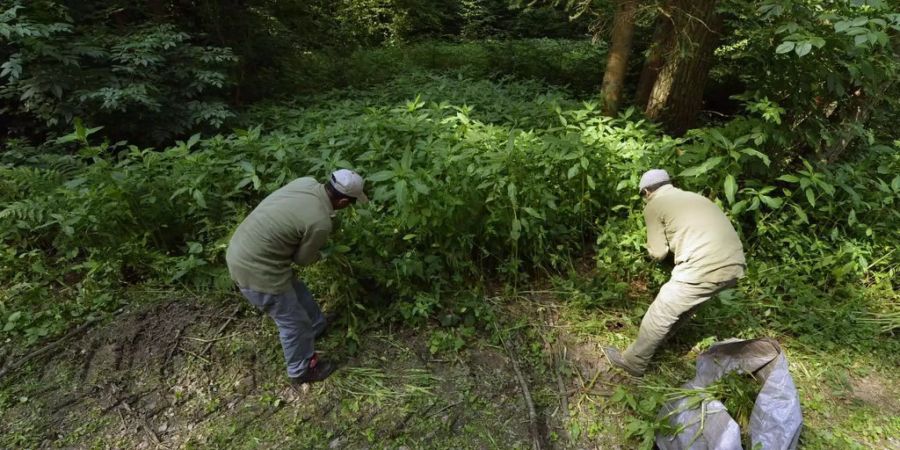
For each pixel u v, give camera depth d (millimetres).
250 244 2574
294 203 2590
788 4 3578
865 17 3217
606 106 5875
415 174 3291
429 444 2748
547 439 2832
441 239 3729
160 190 3898
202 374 3107
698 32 5449
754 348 2902
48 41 4730
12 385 2941
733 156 3682
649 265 3934
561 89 7113
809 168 3861
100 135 5305
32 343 3215
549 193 3803
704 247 2836
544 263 4188
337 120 4906
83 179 3686
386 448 2705
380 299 3641
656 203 3064
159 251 3906
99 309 3502
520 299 3879
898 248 4105
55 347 3199
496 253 4043
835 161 4957
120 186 3646
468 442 2770
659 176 3129
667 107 5953
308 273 3652
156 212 3877
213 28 6637
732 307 3691
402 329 3523
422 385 3123
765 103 3980
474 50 10516
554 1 6074
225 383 3062
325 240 2719
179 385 3031
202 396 2969
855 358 3461
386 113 5219
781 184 4648
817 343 3518
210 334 3398
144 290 3719
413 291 3656
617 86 5844
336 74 8266
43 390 2930
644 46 7715
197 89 5527
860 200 4023
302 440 2729
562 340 3527
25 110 4938
